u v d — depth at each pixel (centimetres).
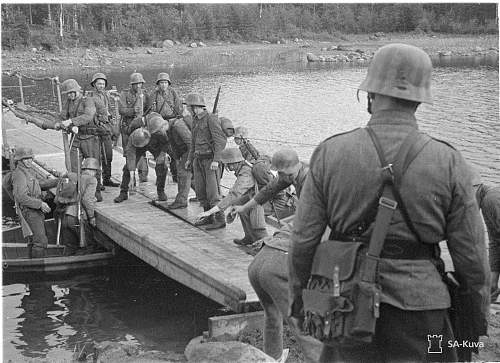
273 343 525
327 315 295
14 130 1788
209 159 948
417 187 287
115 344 652
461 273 296
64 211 1038
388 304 288
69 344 742
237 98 2906
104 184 1251
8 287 955
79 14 4306
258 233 847
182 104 1218
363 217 294
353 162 294
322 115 2477
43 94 2959
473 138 1794
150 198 1144
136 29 4262
